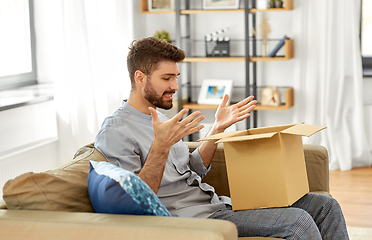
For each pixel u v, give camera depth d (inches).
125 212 45.9
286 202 57.0
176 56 63.2
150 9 155.9
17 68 125.7
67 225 43.5
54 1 110.7
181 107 154.3
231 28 159.5
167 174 63.5
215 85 158.9
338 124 151.7
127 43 145.0
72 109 114.5
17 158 103.3
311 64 150.5
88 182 53.0
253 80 155.2
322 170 77.1
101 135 62.0
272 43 155.2
